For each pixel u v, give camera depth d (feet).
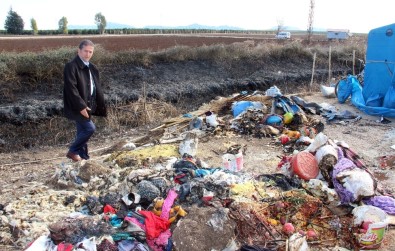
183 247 12.76
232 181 17.72
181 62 65.00
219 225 13.46
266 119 29.12
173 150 23.61
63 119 40.06
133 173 17.43
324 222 15.25
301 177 18.67
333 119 32.22
